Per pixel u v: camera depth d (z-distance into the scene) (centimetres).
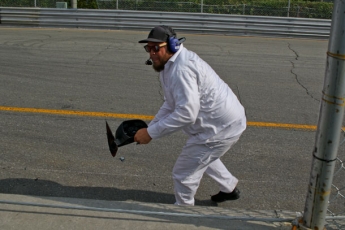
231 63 887
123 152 424
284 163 411
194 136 280
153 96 625
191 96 247
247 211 280
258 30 1367
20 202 276
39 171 378
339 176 388
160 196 347
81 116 523
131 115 534
